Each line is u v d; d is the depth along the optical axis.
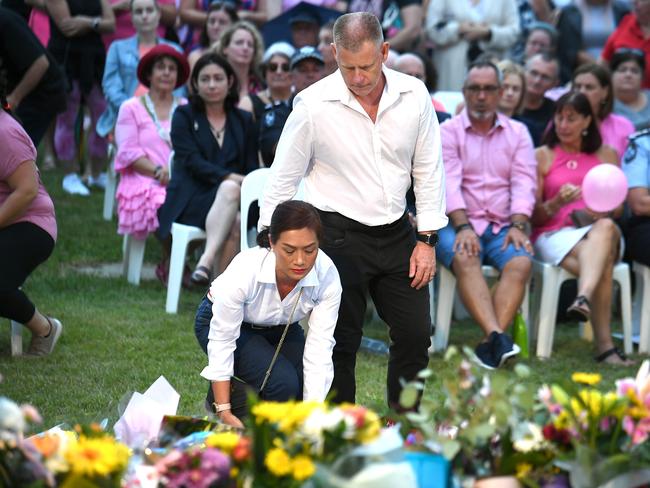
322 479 3.99
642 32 13.06
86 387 7.57
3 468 4.06
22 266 8.04
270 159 10.38
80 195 14.29
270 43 13.60
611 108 10.75
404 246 6.41
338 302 6.08
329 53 10.48
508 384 4.46
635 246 9.95
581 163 10.00
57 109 12.08
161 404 5.52
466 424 4.48
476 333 10.16
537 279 9.92
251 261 5.89
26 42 11.42
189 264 11.34
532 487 4.34
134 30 14.45
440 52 14.16
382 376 8.29
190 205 10.16
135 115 11.14
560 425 4.45
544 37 13.77
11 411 4.10
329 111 6.14
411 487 4.04
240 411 5.97
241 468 4.21
